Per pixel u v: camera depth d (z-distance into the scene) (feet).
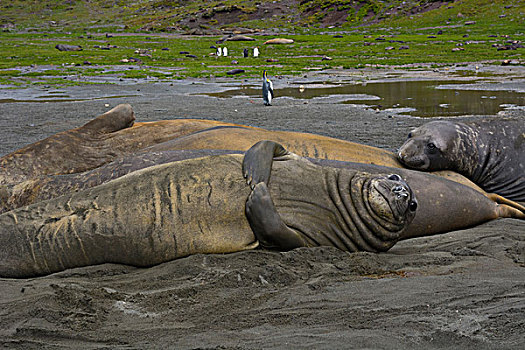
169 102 81.46
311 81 112.47
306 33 339.57
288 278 17.22
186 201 19.58
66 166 30.01
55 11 521.24
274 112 68.08
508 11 324.80
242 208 19.76
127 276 18.58
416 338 12.34
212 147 27.61
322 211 20.52
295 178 20.85
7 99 89.92
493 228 25.20
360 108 70.54
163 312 14.89
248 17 412.98
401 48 203.72
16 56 195.31
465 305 14.25
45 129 57.93
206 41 275.39
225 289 16.46
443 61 153.69
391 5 384.47
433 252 21.15
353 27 356.38
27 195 24.50
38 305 15.05
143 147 31.55
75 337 13.32
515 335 12.12
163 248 19.33
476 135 31.86
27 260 19.39
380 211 20.24
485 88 89.10
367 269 18.34
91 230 19.30
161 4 514.27
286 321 13.94
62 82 117.29
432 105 71.26
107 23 455.22
